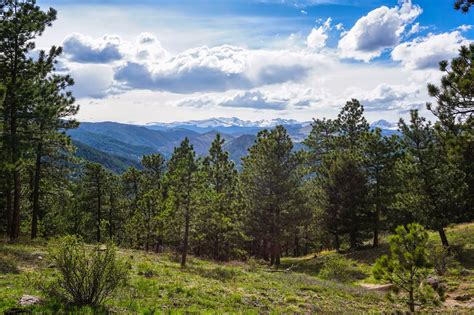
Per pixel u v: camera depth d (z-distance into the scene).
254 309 14.98
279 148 42.25
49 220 48.41
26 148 24.38
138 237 54.22
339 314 15.42
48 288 12.30
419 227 16.73
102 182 56.03
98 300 12.34
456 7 13.52
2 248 20.81
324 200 45.03
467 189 33.34
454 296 20.86
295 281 25.44
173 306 13.60
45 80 28.30
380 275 16.84
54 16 27.58
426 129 34.03
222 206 44.97
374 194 43.16
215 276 23.45
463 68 14.38
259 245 55.41
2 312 9.93
